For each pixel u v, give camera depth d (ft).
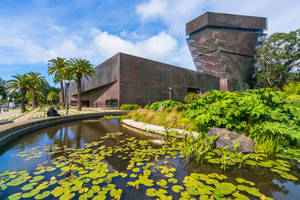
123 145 14.11
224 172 8.12
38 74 113.19
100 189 6.36
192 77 132.87
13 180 7.23
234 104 13.61
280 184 6.81
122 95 86.79
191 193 5.99
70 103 212.02
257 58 167.84
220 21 164.96
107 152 11.84
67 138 17.49
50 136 18.67
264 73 159.84
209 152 11.56
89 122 33.71
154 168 8.71
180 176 7.66
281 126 11.21
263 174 7.84
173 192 6.13
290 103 12.44
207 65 196.65
